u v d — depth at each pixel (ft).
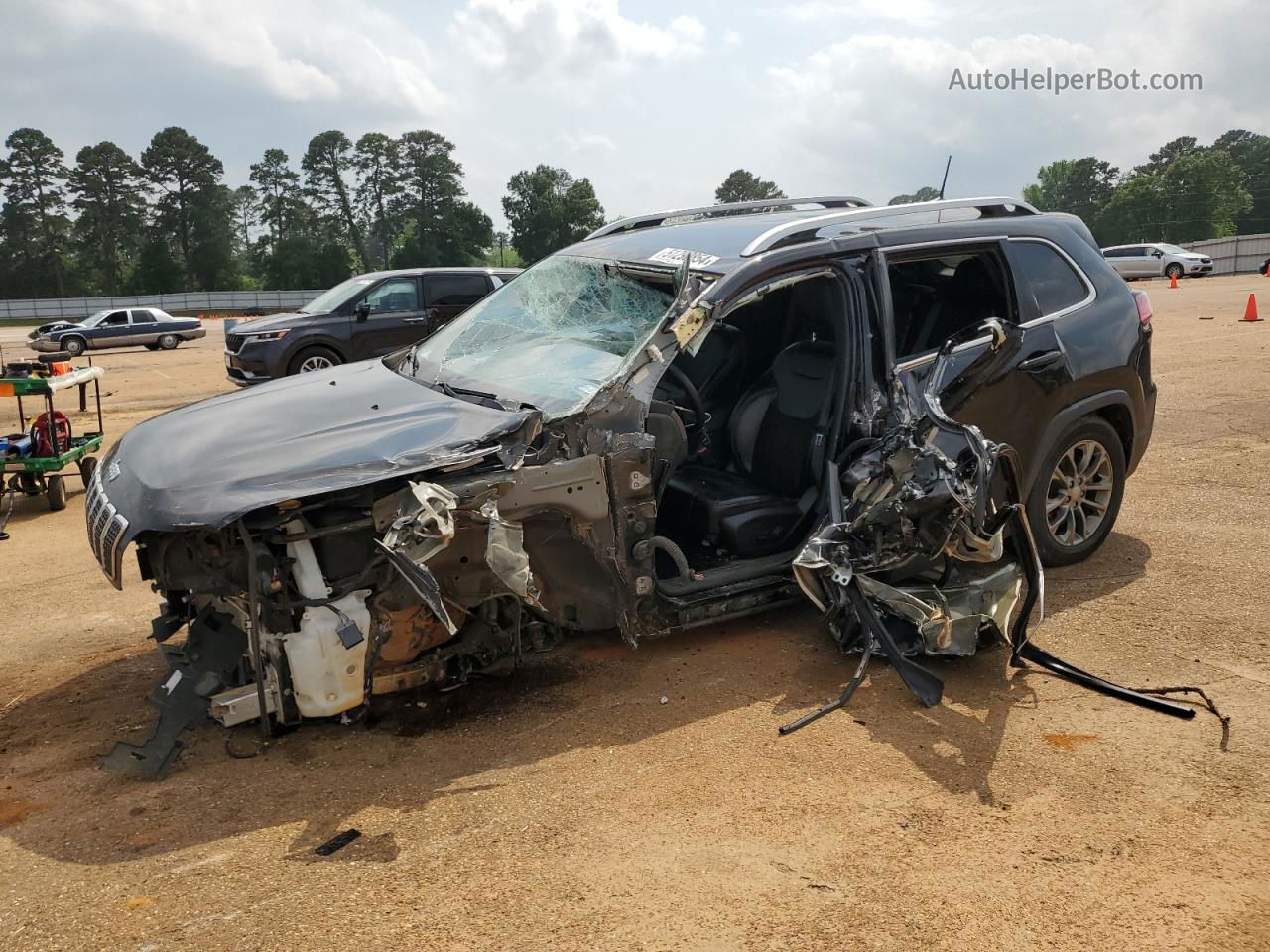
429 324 44.80
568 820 9.92
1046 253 15.94
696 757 11.12
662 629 12.89
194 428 12.46
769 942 8.11
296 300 215.92
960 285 15.48
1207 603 15.19
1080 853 9.26
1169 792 10.25
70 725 12.35
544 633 12.75
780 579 13.70
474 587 11.60
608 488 11.91
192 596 12.07
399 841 9.60
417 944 8.13
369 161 311.47
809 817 9.91
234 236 338.13
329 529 10.77
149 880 9.05
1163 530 18.78
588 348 13.21
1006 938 8.13
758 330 16.80
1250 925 8.25
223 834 9.77
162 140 308.40
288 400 13.17
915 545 12.66
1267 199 359.66
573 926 8.33
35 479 26.76
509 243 303.27
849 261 13.74
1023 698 12.44
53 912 8.62
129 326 90.58
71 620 16.39
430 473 10.93
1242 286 96.22
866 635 12.84
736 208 18.71
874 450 13.12
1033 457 15.30
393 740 11.64
